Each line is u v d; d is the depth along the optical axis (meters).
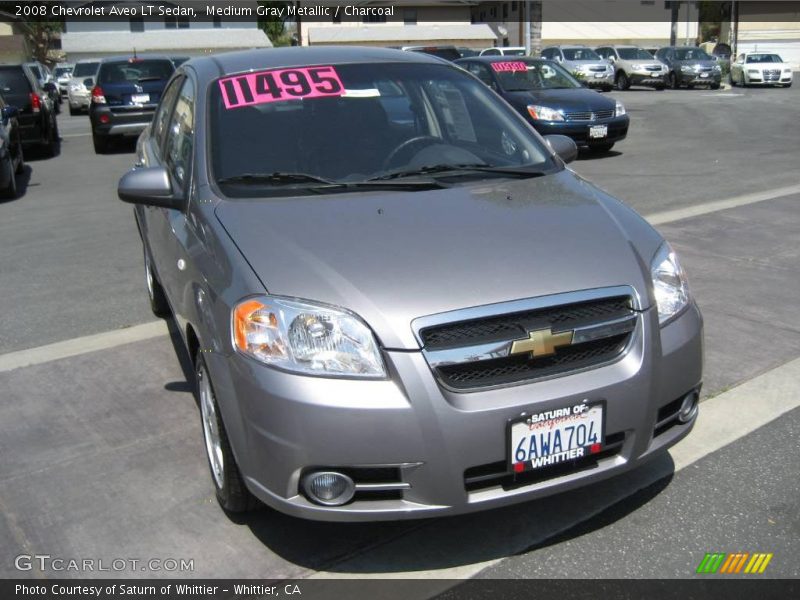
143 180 3.80
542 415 2.79
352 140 3.91
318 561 3.07
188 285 3.47
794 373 4.52
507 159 4.06
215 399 3.14
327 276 2.89
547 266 2.98
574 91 13.76
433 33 47.66
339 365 2.74
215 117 3.97
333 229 3.19
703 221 8.00
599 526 3.22
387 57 4.54
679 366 3.06
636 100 23.73
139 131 15.31
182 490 3.57
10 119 12.53
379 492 2.79
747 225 7.78
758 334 5.10
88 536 3.27
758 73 29.88
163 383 4.69
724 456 3.70
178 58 18.34
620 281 2.99
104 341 5.39
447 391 2.74
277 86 4.16
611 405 2.88
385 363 2.73
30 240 8.42
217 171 3.71
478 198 3.52
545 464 2.84
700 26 51.22
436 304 2.78
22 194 11.36
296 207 3.40
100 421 4.25
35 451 3.96
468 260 2.98
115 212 9.74
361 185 3.64
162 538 3.24
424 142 4.00
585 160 12.73
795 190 9.39
